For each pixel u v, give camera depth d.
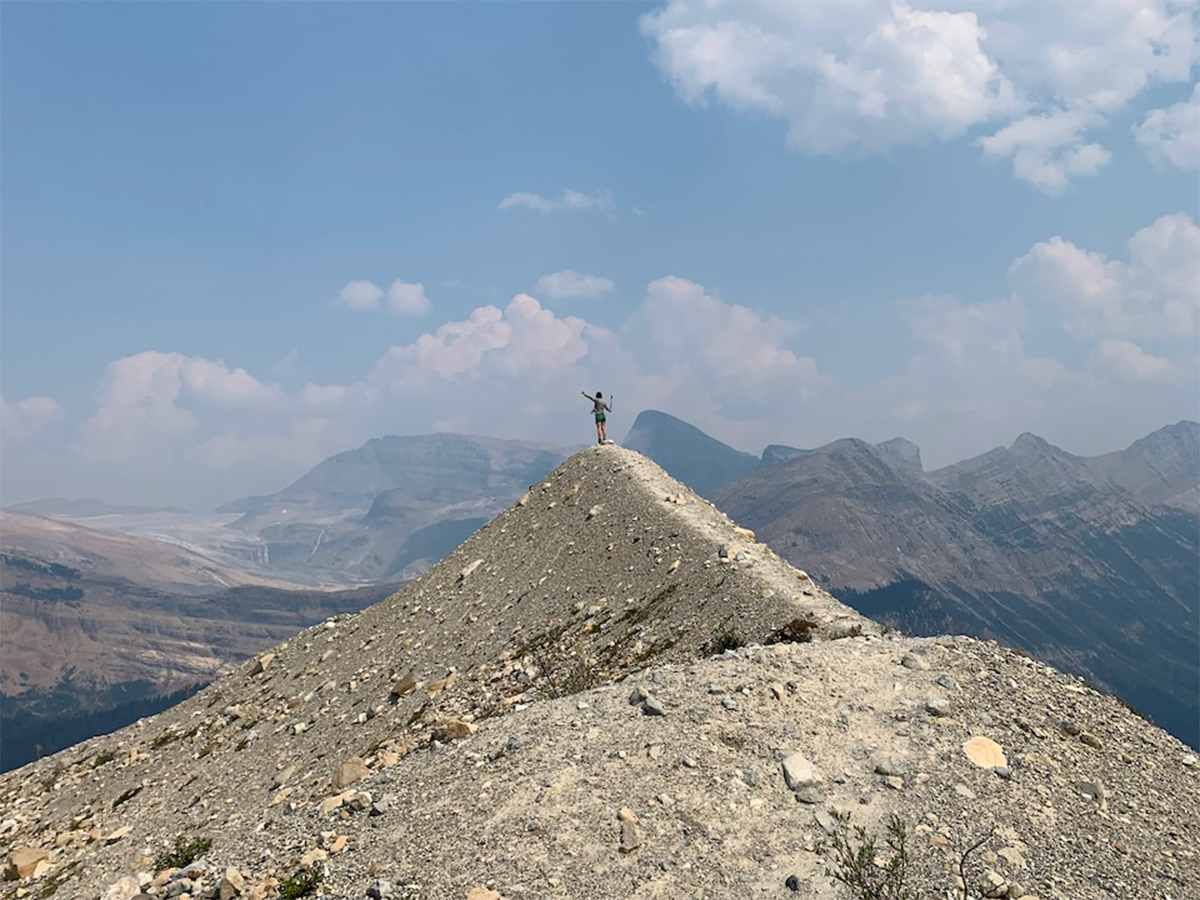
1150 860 14.88
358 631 47.91
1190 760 18.58
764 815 15.23
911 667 20.48
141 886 18.33
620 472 48.91
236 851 17.05
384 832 15.95
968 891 13.52
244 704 44.28
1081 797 16.38
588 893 13.58
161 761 40.69
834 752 17.03
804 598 30.72
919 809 15.39
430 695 34.22
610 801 15.65
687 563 36.12
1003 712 18.92
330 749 33.66
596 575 39.47
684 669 21.03
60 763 44.19
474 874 14.13
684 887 13.62
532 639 36.25
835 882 13.54
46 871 30.61
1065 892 13.74
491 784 16.69
